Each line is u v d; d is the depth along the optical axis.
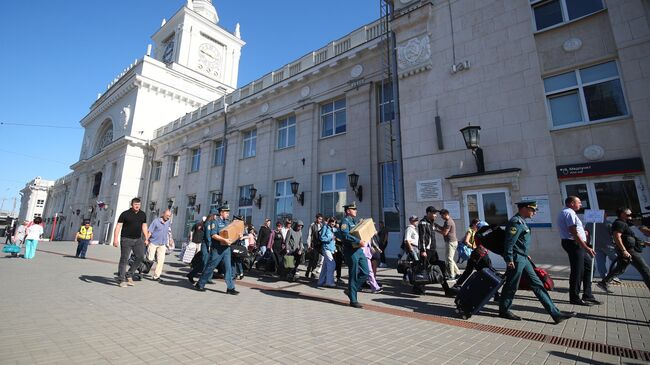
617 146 8.12
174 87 35.44
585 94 8.88
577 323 4.70
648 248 7.73
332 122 17.09
